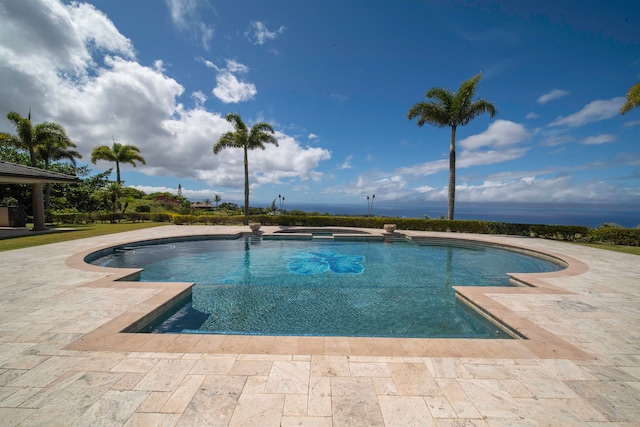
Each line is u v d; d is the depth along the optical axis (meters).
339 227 18.12
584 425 1.92
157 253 9.95
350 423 1.92
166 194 39.34
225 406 2.05
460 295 4.99
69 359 2.66
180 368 2.54
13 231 13.21
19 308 3.91
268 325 4.46
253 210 28.11
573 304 4.36
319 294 5.88
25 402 2.06
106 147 26.53
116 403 2.07
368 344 3.04
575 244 11.54
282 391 2.24
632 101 10.98
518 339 3.32
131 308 3.95
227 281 6.72
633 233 11.23
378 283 6.68
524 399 2.19
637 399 2.21
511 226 14.80
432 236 13.32
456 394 2.24
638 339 3.23
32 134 18.83
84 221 20.27
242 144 18.58
